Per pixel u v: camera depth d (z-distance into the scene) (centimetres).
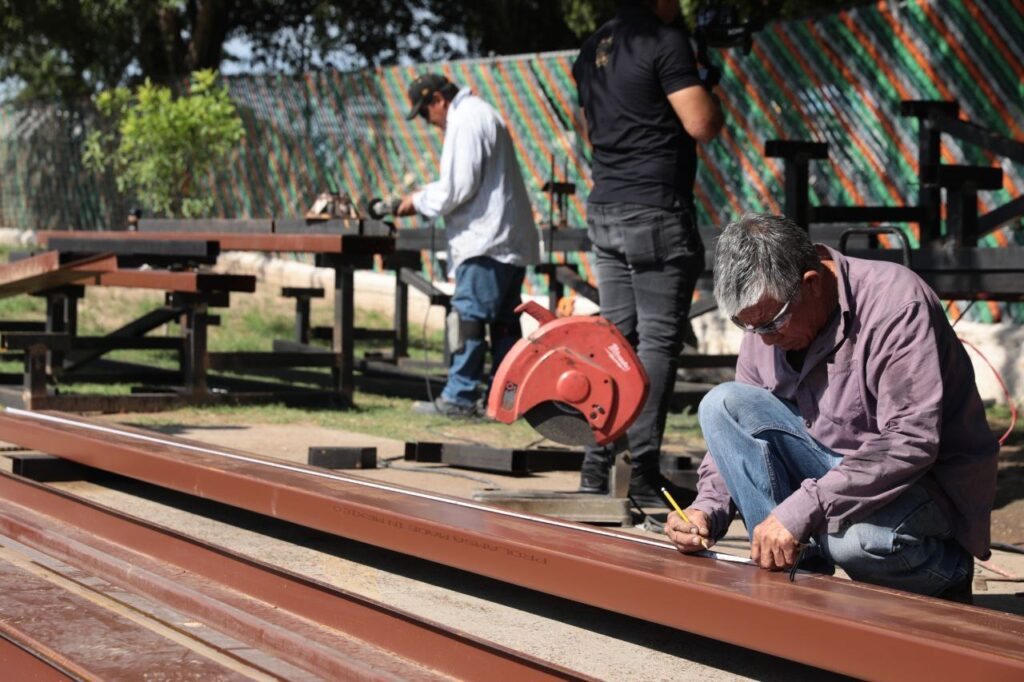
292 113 1433
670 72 452
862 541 274
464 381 740
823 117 942
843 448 284
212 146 1364
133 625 308
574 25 1275
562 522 325
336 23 1775
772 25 970
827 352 278
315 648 286
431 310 1259
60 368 785
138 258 715
